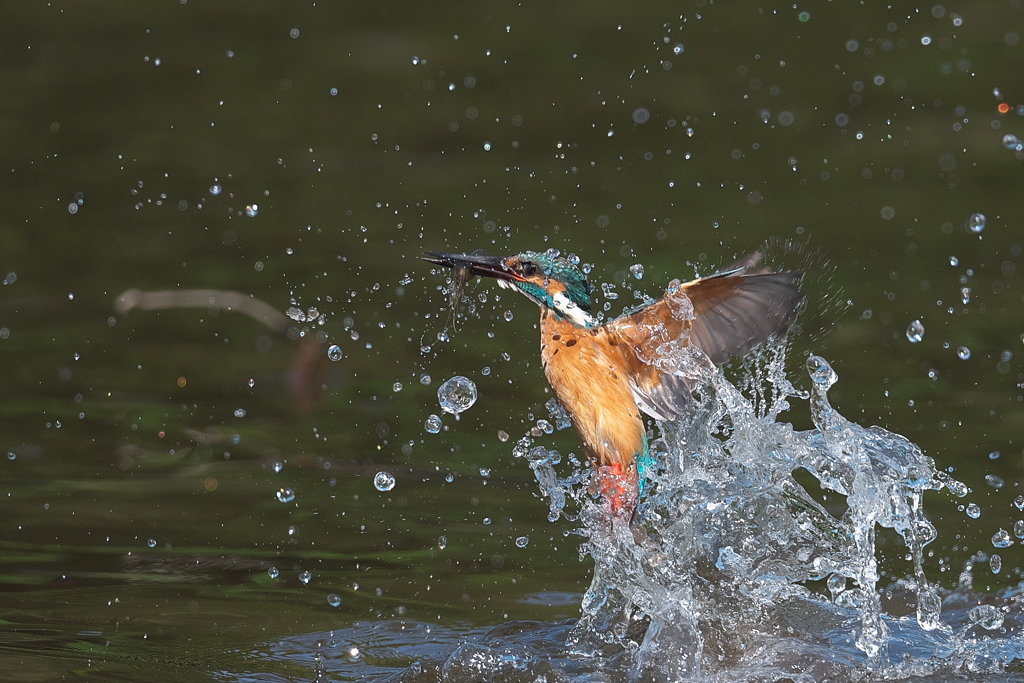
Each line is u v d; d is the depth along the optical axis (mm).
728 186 18781
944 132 21156
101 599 8055
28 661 7105
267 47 26000
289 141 20766
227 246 16469
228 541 9055
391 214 17453
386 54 25438
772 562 8398
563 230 16547
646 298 8352
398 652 7465
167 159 19859
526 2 28734
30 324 13930
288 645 7496
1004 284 15016
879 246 16172
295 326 14000
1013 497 9891
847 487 8477
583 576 8727
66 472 10266
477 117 21938
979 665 7484
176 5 29172
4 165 19344
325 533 9281
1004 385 12234
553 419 11844
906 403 11766
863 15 27188
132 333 13867
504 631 7758
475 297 15039
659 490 8516
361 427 11500
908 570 8930
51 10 28562
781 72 24188
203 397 12125
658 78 23891
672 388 8047
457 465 10711
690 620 7703
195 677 7008
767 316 7613
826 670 7348
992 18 26828
